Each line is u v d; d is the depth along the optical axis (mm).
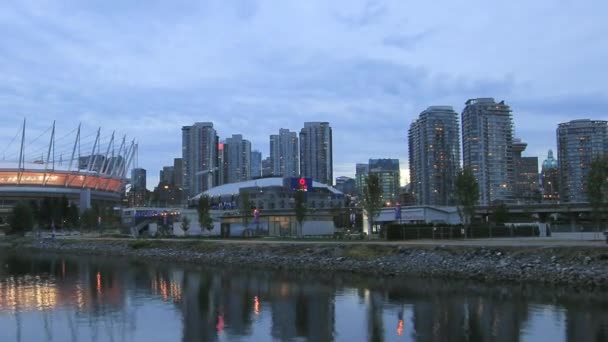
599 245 53406
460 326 32469
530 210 164000
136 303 44281
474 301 40406
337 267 65812
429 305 39438
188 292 50469
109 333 33125
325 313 37719
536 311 35938
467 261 56094
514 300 40219
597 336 29469
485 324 32750
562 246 52875
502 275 51219
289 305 41531
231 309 40438
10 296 49312
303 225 120188
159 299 46312
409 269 58875
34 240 158125
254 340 30547
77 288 55125
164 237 131750
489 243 64312
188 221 136500
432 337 30141
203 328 33875
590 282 45656
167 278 63469
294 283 54781
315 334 31578
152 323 35781
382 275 58750
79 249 129000
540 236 93062
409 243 70312
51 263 91812
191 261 87812
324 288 50312
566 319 33469
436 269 56688
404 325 33219
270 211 156500
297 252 75750
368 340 29906
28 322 36688
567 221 162500
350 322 34500
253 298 45625
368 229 108125
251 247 85625
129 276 66812
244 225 128250
